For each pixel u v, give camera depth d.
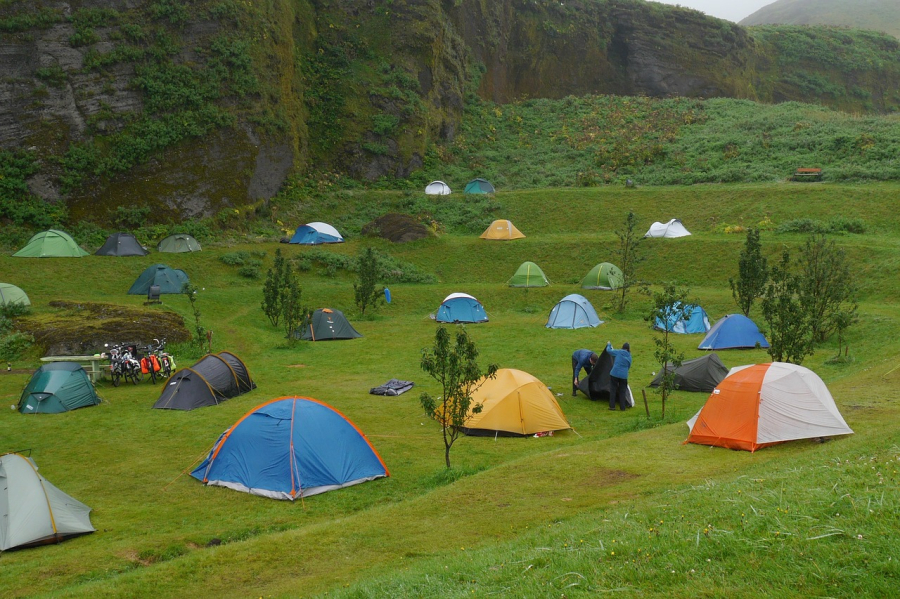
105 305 29.89
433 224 49.12
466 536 9.88
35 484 11.40
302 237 46.19
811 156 54.84
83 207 42.88
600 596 6.06
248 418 14.03
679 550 6.77
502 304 37.47
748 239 29.64
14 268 35.25
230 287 38.16
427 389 21.59
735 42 95.12
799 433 13.19
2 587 9.30
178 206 45.91
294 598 8.12
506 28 85.38
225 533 11.09
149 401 20.78
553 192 53.41
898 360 20.98
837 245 37.78
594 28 90.50
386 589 7.56
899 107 105.38
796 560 6.10
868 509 6.91
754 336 27.45
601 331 31.16
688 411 18.38
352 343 29.73
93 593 8.69
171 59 48.22
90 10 45.53
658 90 89.94
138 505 12.70
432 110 67.44
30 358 25.06
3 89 42.06
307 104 60.88
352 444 14.05
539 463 13.34
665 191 51.12
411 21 67.75
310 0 65.69
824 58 102.75
